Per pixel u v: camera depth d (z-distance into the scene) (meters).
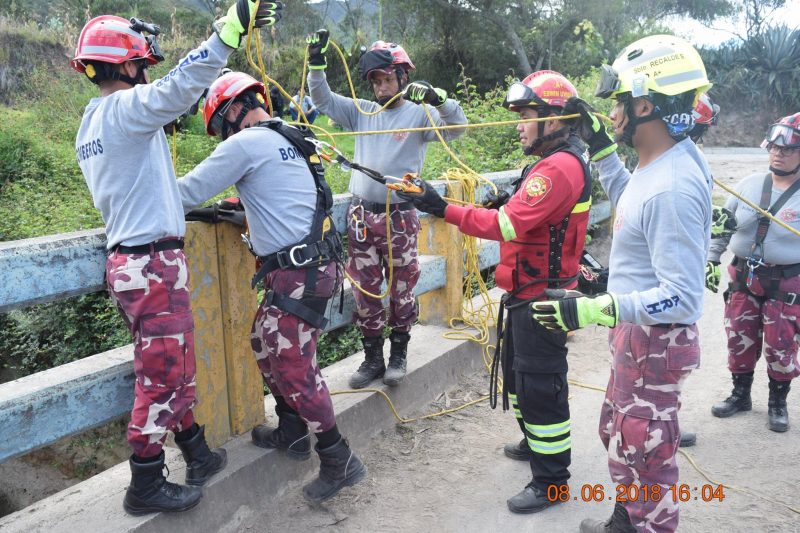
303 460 3.35
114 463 6.70
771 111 29.52
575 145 2.99
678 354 2.48
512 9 26.17
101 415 2.80
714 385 4.80
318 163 3.07
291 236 2.90
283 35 29.06
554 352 3.09
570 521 3.17
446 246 5.09
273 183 2.88
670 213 2.32
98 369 2.83
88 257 2.65
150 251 2.51
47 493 6.88
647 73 2.37
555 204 2.85
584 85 9.77
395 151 3.88
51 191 10.28
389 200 3.81
